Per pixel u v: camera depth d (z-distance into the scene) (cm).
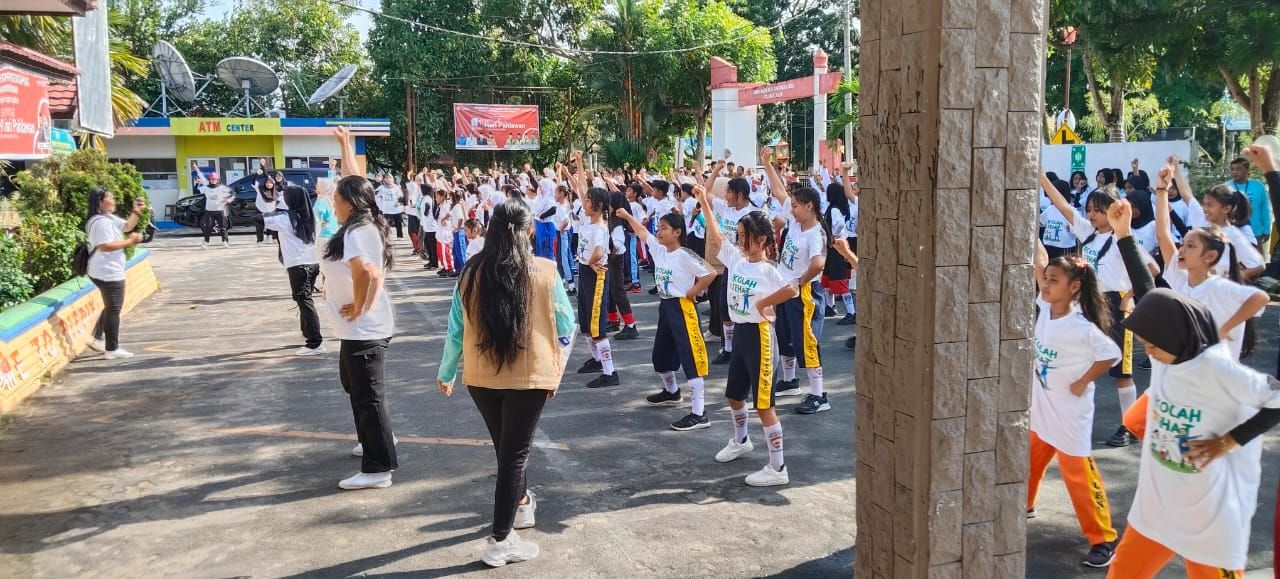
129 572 418
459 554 436
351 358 512
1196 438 297
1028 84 277
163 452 588
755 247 509
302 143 2947
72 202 1182
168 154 2848
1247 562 427
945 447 283
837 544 446
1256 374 291
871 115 295
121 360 861
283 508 493
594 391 749
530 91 3603
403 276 1556
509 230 415
